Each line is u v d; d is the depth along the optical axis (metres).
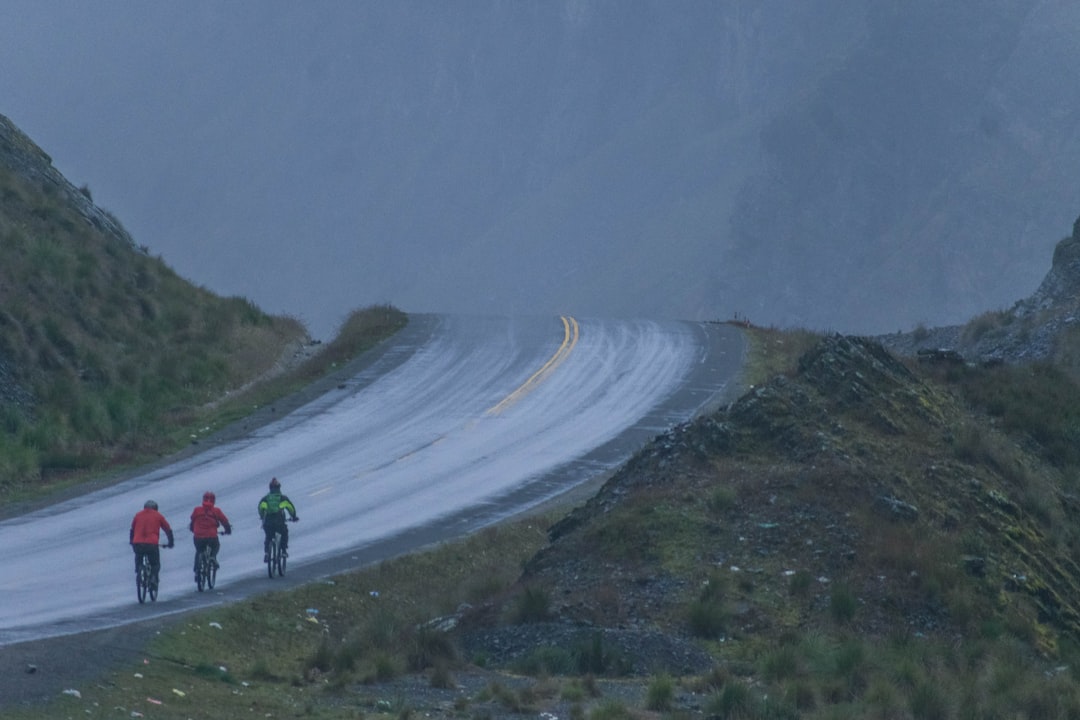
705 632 76.25
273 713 59.00
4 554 93.94
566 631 73.38
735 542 85.81
